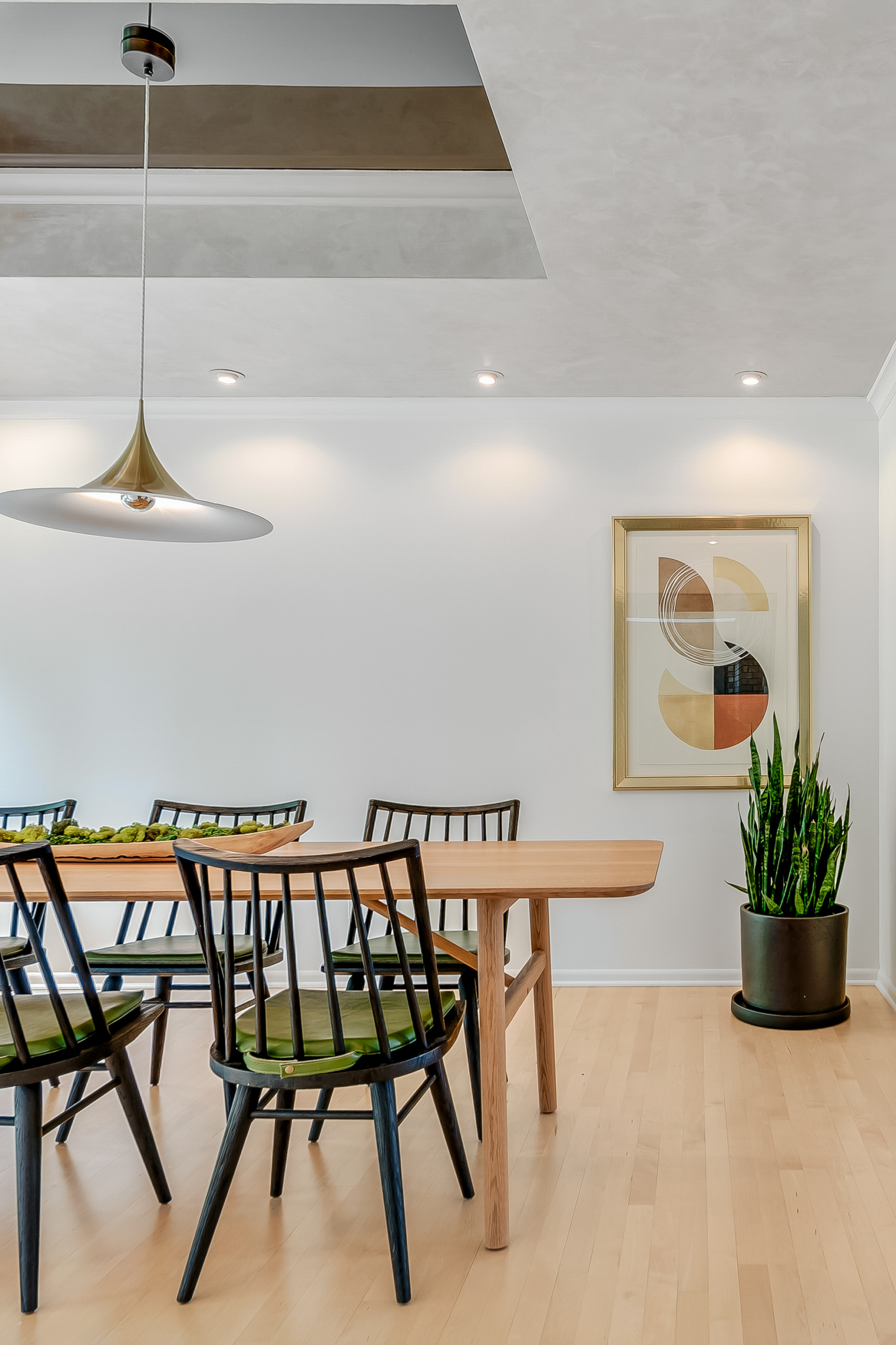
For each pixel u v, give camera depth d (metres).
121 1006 2.04
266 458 3.91
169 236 2.79
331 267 2.78
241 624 3.89
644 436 3.83
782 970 3.21
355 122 2.51
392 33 2.27
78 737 3.91
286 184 2.75
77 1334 1.64
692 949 3.75
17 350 3.33
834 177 2.21
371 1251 1.90
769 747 3.75
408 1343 1.60
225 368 3.50
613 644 3.79
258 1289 1.77
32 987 3.88
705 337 3.18
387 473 3.88
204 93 2.42
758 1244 1.89
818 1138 2.37
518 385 3.66
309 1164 2.31
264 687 3.88
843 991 3.29
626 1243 1.90
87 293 2.88
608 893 1.81
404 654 3.86
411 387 3.71
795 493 3.79
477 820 3.82
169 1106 2.68
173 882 2.00
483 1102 1.92
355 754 3.86
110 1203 2.12
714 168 2.17
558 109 1.97
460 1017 2.04
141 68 2.29
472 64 2.31
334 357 3.39
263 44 2.29
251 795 3.87
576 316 3.01
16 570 3.94
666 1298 1.71
